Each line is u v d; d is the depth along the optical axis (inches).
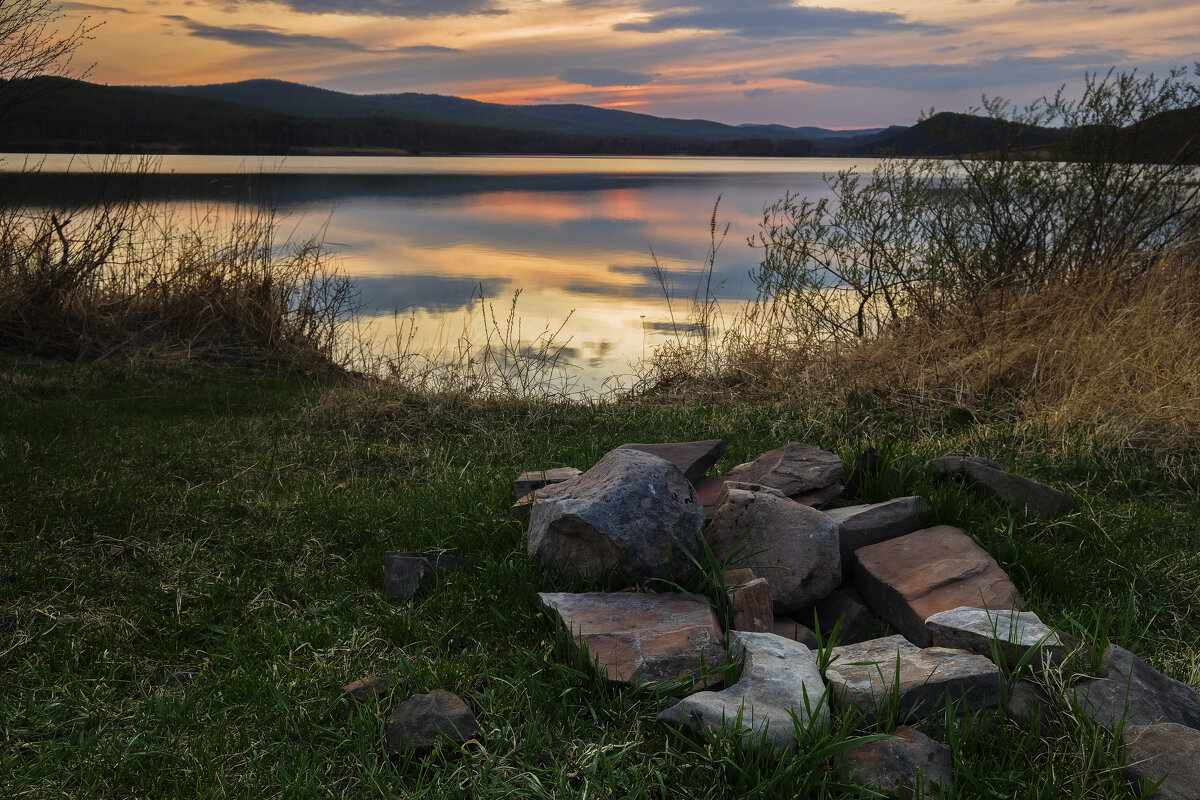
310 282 434.9
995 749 95.0
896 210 355.3
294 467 216.2
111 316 376.8
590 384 364.5
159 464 206.1
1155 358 240.7
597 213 1288.1
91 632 126.6
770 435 247.8
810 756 90.0
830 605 133.3
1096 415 223.6
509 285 624.7
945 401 264.2
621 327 483.8
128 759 97.1
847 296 371.9
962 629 109.2
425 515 174.7
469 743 98.4
